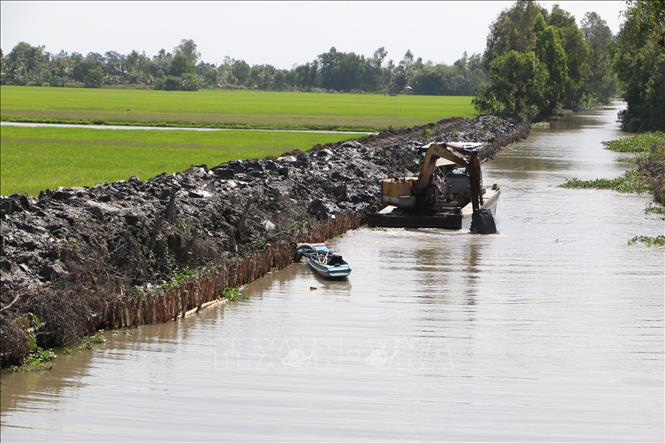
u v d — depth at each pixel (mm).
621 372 48750
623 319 59000
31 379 45844
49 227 61406
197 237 70438
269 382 46312
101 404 42938
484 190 105250
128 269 61469
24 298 50344
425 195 93375
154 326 55844
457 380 47156
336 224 87750
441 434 40438
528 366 49531
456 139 195000
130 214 67438
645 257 79375
